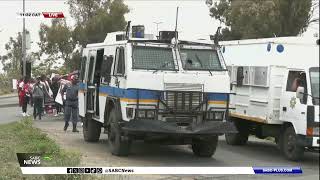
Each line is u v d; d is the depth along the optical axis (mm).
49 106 25484
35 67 46000
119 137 12742
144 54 12508
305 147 12953
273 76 14047
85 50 16609
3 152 10789
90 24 43906
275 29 33250
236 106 16000
